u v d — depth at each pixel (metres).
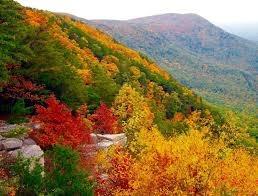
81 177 20.34
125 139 37.59
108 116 42.50
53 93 37.84
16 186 19.05
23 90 35.38
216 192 26.44
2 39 31.30
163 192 26.50
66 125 29.77
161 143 29.66
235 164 30.34
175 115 100.50
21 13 39.81
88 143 32.06
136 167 28.95
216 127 72.50
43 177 19.86
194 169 26.78
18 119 31.75
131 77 109.81
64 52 63.97
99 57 122.88
